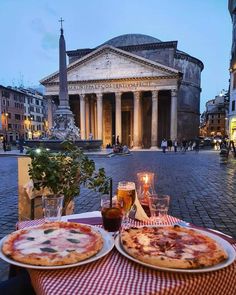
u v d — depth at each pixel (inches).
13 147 1915.6
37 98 3267.7
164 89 1727.4
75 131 1050.1
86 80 1833.2
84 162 140.5
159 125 2079.2
